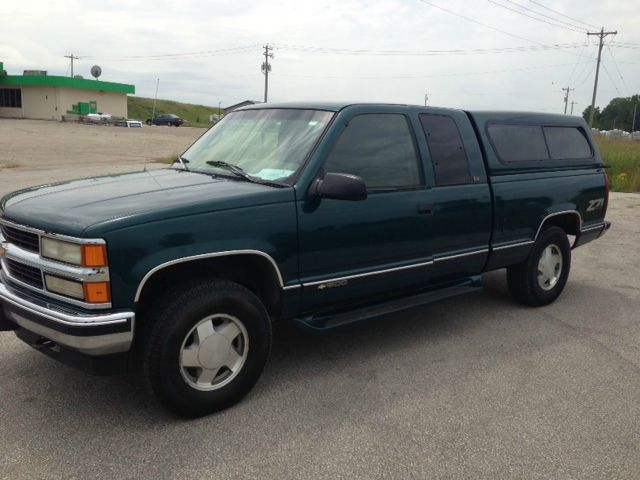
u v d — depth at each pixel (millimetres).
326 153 4051
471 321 5594
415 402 3906
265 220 3713
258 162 4207
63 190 3908
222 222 3541
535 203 5590
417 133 4664
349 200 3760
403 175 4504
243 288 3701
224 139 4695
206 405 3609
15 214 3594
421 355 4715
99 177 4418
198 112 113188
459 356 4715
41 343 3516
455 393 4055
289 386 4098
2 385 3982
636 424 3695
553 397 4035
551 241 5910
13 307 3473
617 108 122188
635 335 5316
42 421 3545
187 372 3570
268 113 4660
